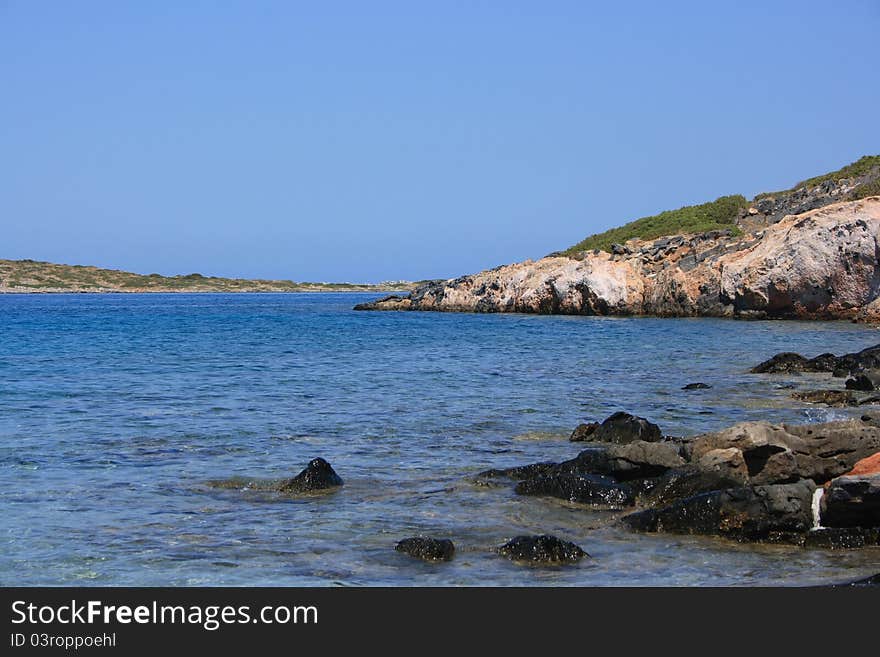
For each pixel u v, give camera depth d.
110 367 38.94
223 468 18.22
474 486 16.64
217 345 52.78
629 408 26.22
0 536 13.45
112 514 14.70
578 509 15.23
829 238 63.06
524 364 39.69
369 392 30.12
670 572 12.11
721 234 81.50
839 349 44.25
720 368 36.97
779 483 15.47
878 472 13.88
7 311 110.44
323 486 16.44
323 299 190.75
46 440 21.05
